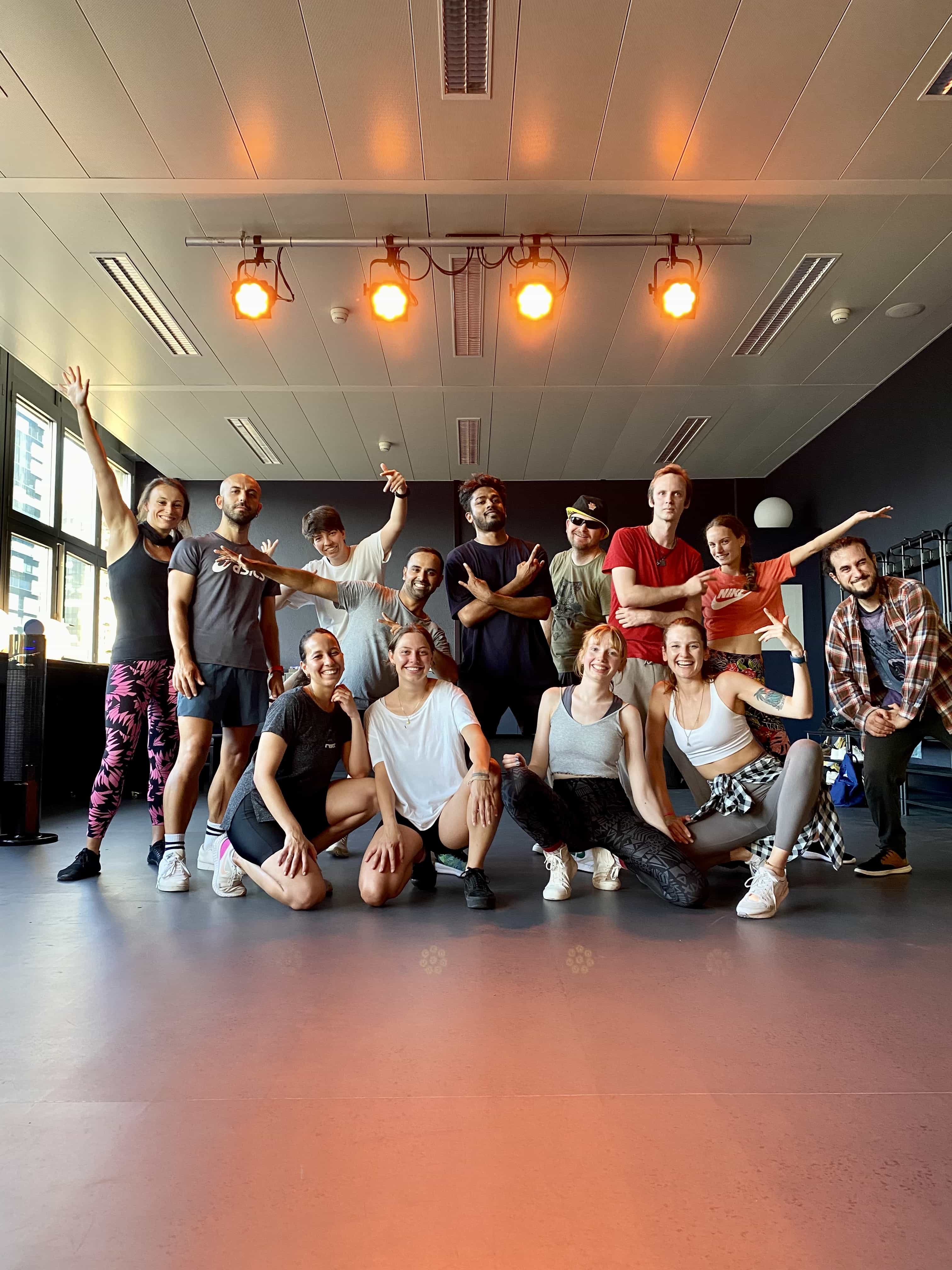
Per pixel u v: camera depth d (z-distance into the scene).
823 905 2.73
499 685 3.68
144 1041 1.59
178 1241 0.97
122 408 7.25
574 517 3.86
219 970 2.04
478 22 3.22
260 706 3.38
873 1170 1.12
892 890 2.98
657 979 1.95
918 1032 1.62
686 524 9.45
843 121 3.76
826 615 8.07
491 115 3.71
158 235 4.66
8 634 5.93
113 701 3.47
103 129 3.79
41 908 2.76
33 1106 1.32
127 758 3.46
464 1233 0.99
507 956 2.15
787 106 3.67
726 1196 1.06
